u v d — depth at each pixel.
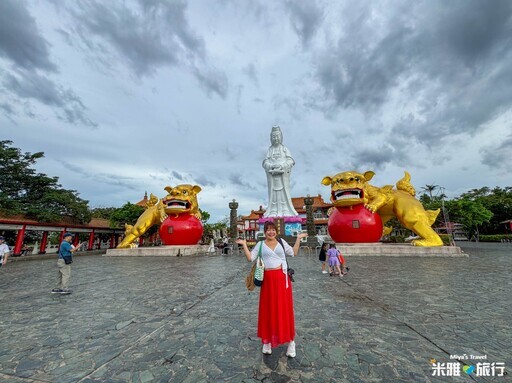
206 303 7.34
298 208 58.34
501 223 47.44
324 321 5.71
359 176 21.31
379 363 3.93
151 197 30.09
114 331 5.34
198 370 3.81
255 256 4.38
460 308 6.42
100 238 41.41
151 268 15.64
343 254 20.36
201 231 28.11
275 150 42.47
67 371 3.84
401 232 42.88
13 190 29.81
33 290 9.54
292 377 3.59
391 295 7.83
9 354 4.39
